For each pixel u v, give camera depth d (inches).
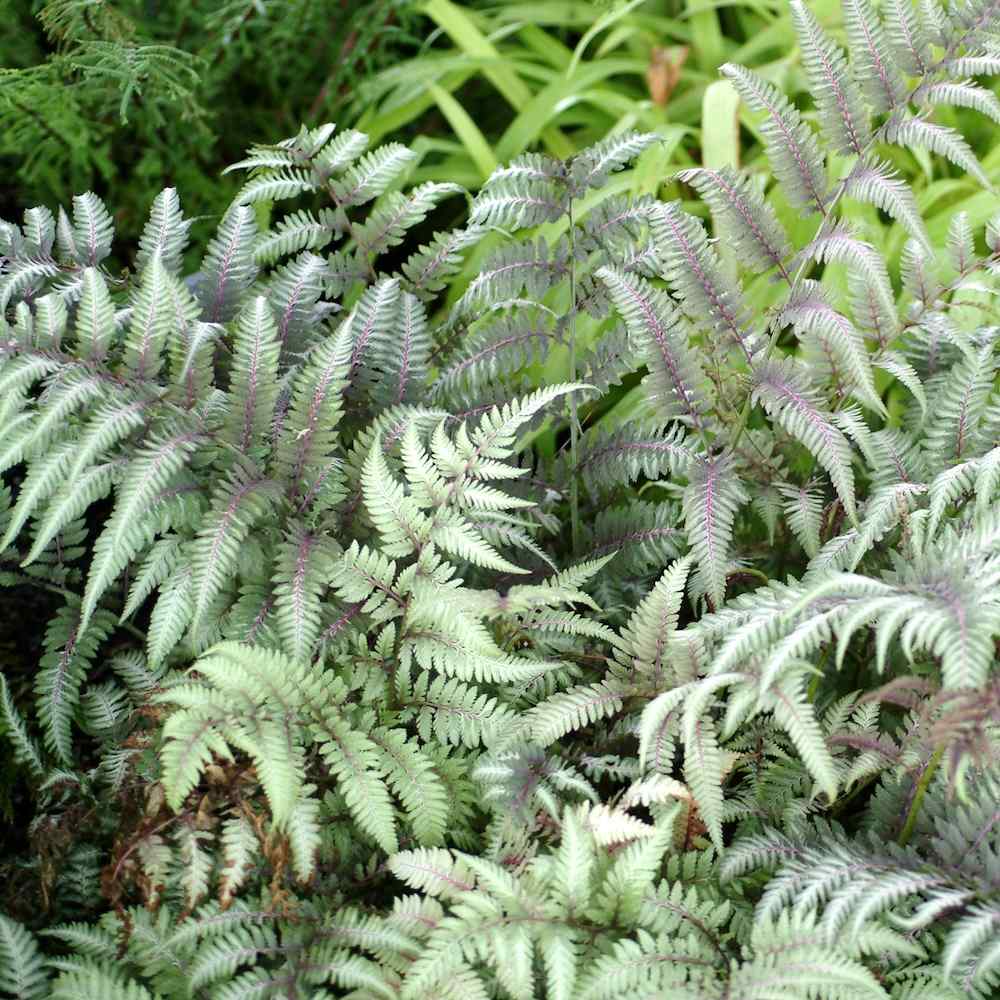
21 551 95.7
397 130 156.8
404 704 85.0
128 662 94.6
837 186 90.4
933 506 84.9
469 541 82.9
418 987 66.9
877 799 80.3
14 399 78.2
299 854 72.9
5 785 93.4
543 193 100.3
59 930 76.9
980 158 142.5
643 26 156.7
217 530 79.9
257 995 70.5
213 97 144.9
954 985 68.9
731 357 111.2
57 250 107.7
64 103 126.8
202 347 85.8
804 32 88.2
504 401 102.3
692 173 91.7
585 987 67.1
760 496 97.7
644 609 84.3
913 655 85.4
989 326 103.0
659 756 80.0
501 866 76.1
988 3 85.4
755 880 80.1
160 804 75.9
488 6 164.1
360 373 97.7
